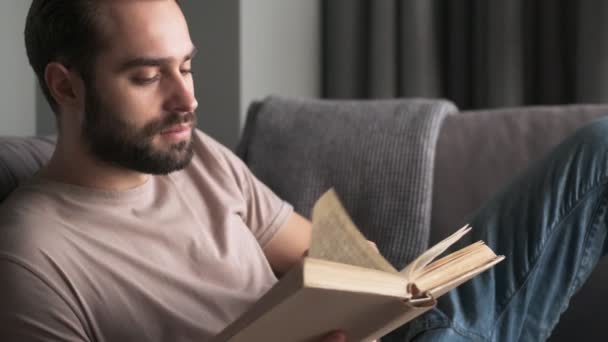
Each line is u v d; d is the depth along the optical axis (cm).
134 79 120
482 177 184
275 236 155
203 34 259
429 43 268
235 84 254
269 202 156
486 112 195
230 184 149
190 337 123
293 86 277
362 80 280
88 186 127
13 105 223
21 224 118
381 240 181
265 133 197
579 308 168
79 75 122
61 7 122
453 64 270
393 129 188
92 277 119
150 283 124
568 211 149
